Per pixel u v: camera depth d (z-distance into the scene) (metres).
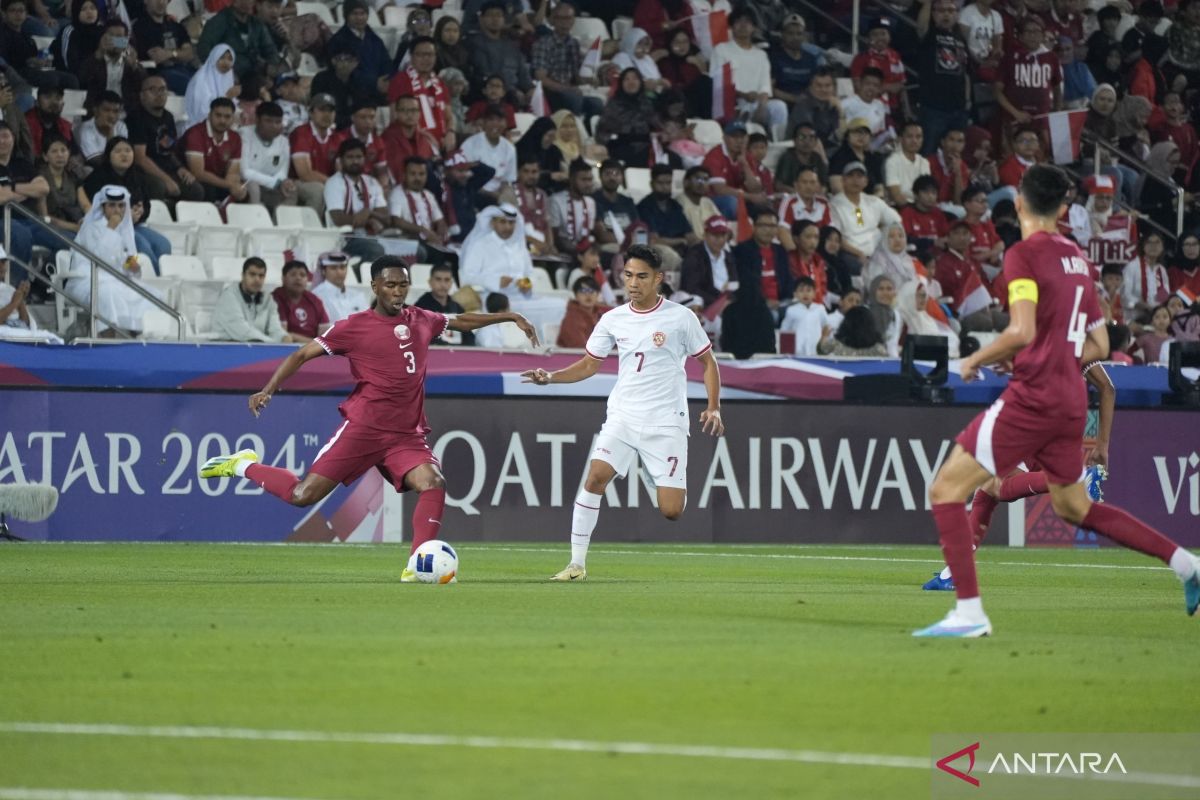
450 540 50.62
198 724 15.35
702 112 72.94
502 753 14.02
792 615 26.20
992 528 55.38
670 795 12.46
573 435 51.84
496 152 64.69
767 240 63.78
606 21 75.88
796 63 76.25
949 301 68.75
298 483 32.47
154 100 59.22
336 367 52.44
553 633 22.78
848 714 16.17
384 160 62.78
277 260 59.78
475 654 20.28
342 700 16.75
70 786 12.62
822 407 53.44
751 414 53.00
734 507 52.78
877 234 68.44
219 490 49.34
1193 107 82.44
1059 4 79.62
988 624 23.00
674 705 16.53
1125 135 79.69
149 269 56.56
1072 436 23.30
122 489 48.56
